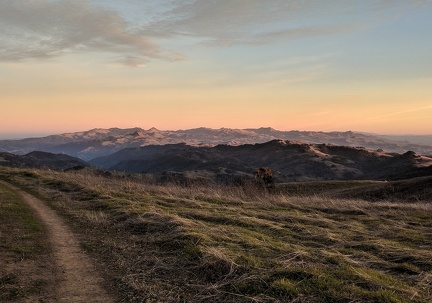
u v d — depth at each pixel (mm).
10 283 6539
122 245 9414
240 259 7387
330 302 5457
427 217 14562
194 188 23391
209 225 11414
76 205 16172
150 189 22250
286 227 11680
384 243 9328
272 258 7652
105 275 7152
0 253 8344
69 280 6828
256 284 6184
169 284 6617
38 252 8609
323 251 8258
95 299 5961
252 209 16141
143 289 6355
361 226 12344
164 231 10492
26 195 19531
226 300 5805
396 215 14891
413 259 7969
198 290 6285
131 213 13188
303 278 6301
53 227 11570
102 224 12117
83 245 9445
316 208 16906
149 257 8289
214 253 7590
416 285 6457
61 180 25797
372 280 6254
